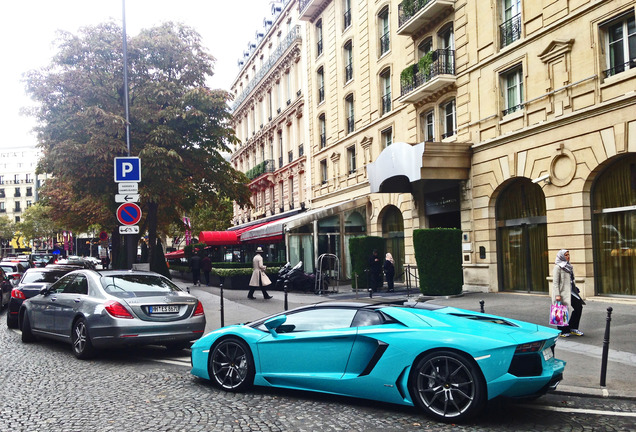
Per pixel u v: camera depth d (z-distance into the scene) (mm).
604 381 6191
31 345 10070
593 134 13289
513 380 4801
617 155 12734
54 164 18969
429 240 15953
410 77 20391
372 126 24453
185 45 21344
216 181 23062
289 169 35031
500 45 16719
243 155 46969
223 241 28438
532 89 15250
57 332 9188
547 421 5074
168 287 9250
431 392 5148
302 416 5293
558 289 9125
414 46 21062
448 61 19031
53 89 19609
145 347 9758
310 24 31047
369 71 24656
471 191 17844
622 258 13086
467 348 4941
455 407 5000
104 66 20281
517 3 16078
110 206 21203
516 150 15836
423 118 20922
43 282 13680
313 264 22500
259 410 5523
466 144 17703
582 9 13547
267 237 24156
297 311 6332
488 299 14992
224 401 5906
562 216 14273
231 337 6527
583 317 10922
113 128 18766
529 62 15359
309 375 5867
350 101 27109
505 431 4773
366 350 5566
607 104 12766
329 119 28766
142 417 5273
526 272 16109
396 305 6137
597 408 5520
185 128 21125
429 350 5172
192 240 55219
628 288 12945
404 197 21812
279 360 6094
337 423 5051
